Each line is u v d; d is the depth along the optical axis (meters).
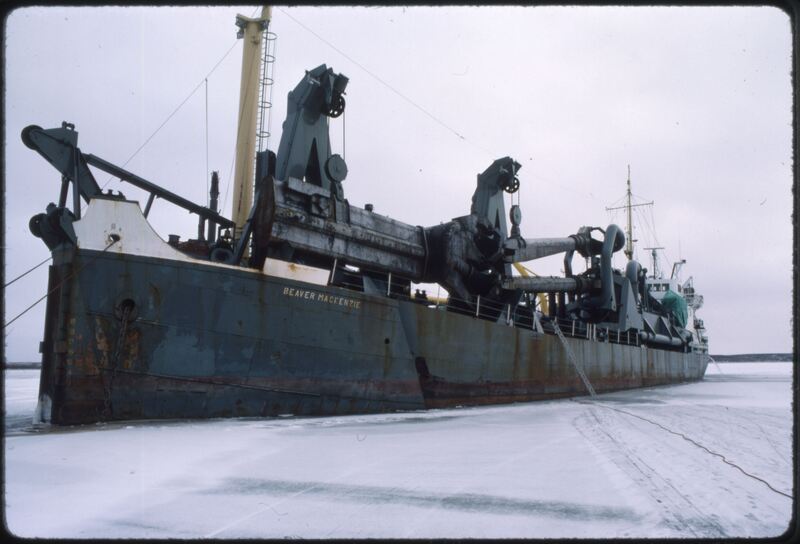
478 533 5.42
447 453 10.05
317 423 14.89
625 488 7.10
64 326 13.47
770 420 15.66
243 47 32.38
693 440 11.41
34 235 14.80
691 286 63.41
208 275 15.00
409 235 22.70
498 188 28.02
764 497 6.62
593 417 16.81
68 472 8.21
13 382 43.91
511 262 26.86
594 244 35.34
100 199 14.00
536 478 7.84
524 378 25.44
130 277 14.01
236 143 32.31
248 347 15.56
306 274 16.98
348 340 17.75
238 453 9.85
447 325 21.34
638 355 38.22
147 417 14.09
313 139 19.50
